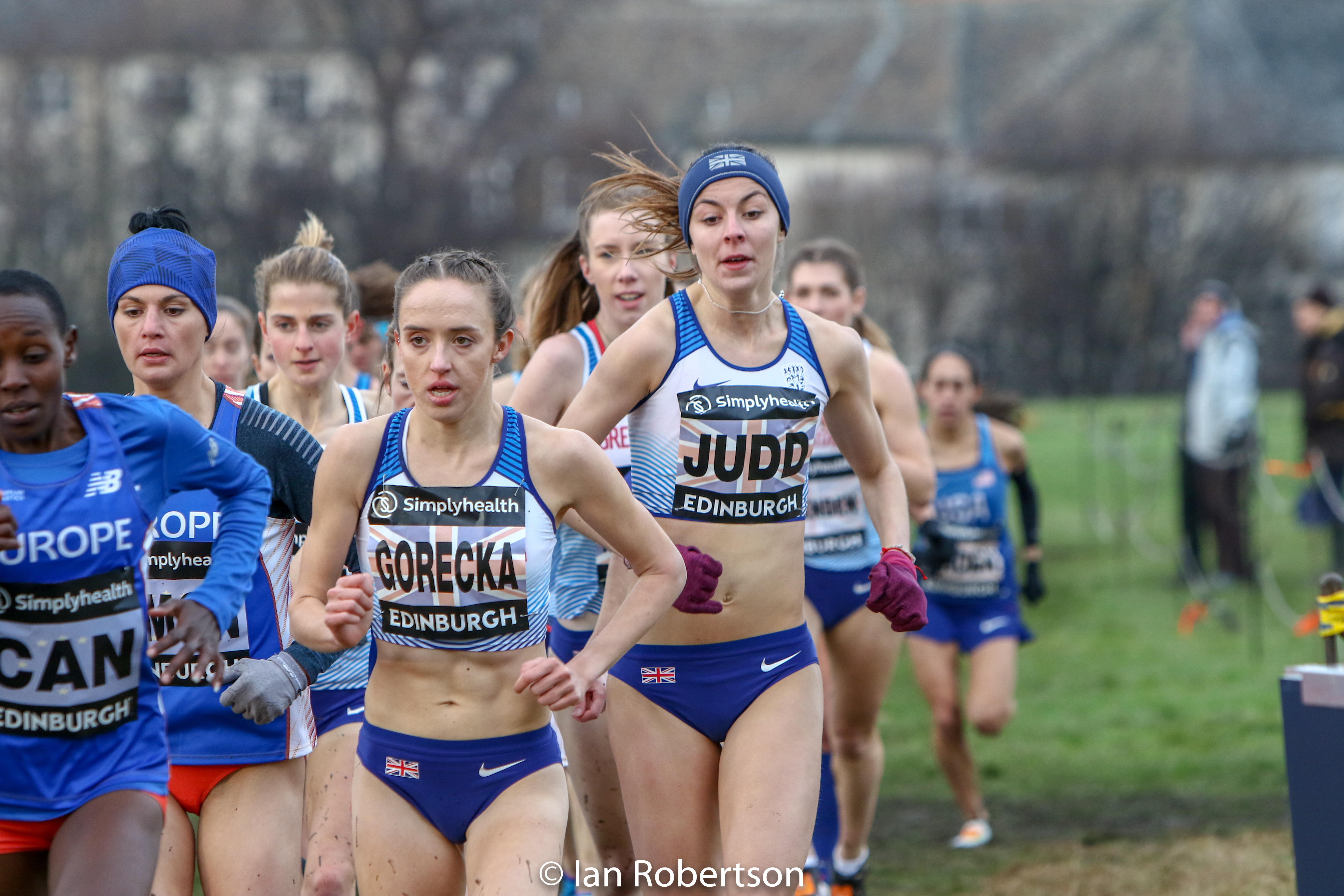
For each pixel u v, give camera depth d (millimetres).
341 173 114062
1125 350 127000
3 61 111688
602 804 15422
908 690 32094
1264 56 158125
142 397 11133
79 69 113250
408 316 10977
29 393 10242
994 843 20484
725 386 12797
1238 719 27297
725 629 12812
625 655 13078
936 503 21375
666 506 12992
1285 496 58562
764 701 12773
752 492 12852
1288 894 17656
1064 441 81812
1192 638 35312
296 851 12609
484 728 11430
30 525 10359
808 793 12414
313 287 15930
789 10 168250
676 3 169125
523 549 11289
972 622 21359
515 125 121875
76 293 104562
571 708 11492
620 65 158750
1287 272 130125
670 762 12883
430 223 112188
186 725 12430
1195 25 156250
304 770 13023
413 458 11352
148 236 12555
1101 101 142000
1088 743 26078
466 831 11633
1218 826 20719
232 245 108312
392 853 11586
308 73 120188
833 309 19391
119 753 10727
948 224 135500
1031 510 24516
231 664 12656
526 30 126000
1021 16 162125
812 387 13000
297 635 11211
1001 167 133500
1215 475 41250
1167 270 126812
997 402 25047
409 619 11336
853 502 18297
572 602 16219
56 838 10469
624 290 16266
